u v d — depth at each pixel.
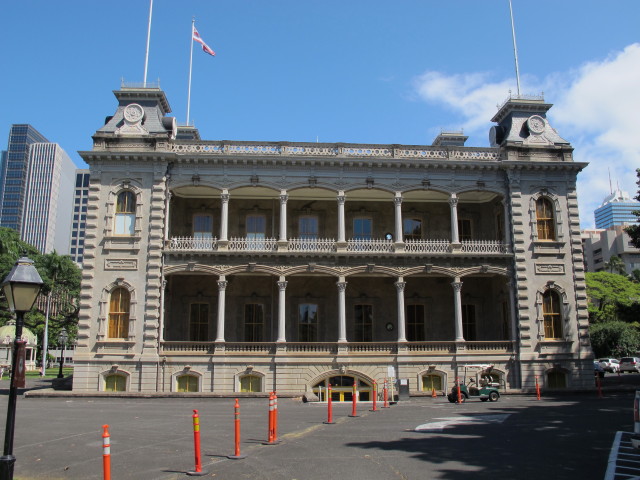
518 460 15.20
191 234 44.50
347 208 45.84
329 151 42.88
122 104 42.91
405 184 42.88
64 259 80.75
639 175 46.81
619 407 29.22
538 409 28.59
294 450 16.86
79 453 17.12
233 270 40.56
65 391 37.06
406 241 45.59
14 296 12.78
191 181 41.53
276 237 44.69
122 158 40.81
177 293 43.47
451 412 27.52
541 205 43.56
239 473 13.85
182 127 48.59
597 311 87.94
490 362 40.75
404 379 38.00
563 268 42.44
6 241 70.94
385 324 44.28
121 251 39.84
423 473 13.71
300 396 36.31
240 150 42.41
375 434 20.08
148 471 14.45
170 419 25.31
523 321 41.31
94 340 38.75
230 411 28.92
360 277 44.78
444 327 44.78
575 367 41.12
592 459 15.28
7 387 47.59
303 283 44.16
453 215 42.84
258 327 43.47
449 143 51.38
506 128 45.75
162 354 38.97
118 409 29.81
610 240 156.88
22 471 14.91
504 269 42.31
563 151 44.00
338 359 39.81
